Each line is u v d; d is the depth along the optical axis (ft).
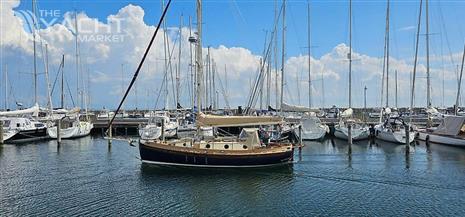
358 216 59.93
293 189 75.31
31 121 154.10
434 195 70.74
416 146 136.87
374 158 111.14
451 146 133.69
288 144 97.50
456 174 87.92
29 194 71.00
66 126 164.86
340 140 155.43
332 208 63.77
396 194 71.51
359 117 202.59
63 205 64.75
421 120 193.77
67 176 85.61
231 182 80.38
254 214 60.95
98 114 265.75
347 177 85.20
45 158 109.91
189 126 151.64
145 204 65.57
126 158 109.40
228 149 90.89
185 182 80.18
